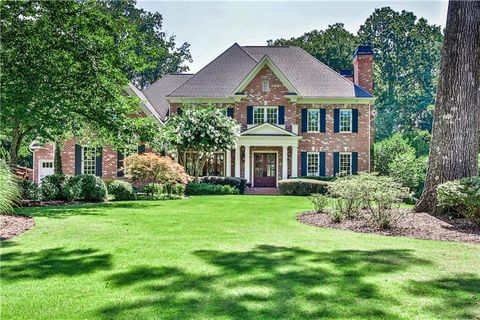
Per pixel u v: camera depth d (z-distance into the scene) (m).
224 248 6.37
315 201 11.35
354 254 5.94
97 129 16.47
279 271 4.96
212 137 21.80
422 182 23.70
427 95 56.75
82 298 3.98
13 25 13.46
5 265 5.25
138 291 4.19
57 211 11.48
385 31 59.03
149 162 18.39
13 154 15.52
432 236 7.68
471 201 8.43
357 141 27.00
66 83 14.16
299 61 30.02
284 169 25.88
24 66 13.27
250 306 3.75
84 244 6.64
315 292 4.15
